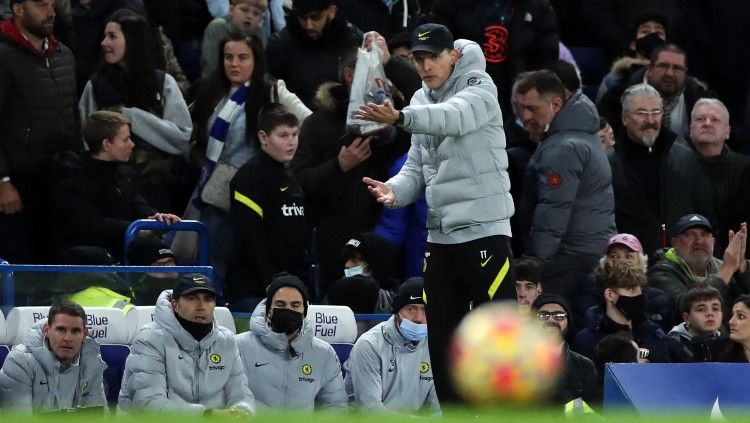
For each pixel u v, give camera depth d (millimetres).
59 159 41281
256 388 35031
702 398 29750
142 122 43500
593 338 39156
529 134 43969
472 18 48531
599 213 42500
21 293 35031
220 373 34281
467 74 31125
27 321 34312
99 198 41000
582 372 35250
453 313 31750
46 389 33406
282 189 40625
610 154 45406
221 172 42656
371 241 41000
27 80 41844
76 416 26922
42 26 41844
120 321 35031
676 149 45469
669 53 48312
